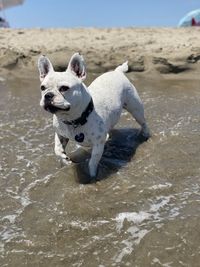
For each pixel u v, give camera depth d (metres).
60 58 2.83
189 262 0.98
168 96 2.27
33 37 3.42
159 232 1.08
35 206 1.23
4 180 1.40
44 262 1.00
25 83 2.64
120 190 1.27
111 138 1.64
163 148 1.52
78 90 1.19
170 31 3.60
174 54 2.79
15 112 2.04
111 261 0.99
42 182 1.35
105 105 1.35
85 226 1.12
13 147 1.63
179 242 1.04
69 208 1.19
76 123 1.26
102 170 1.38
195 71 2.74
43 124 1.87
